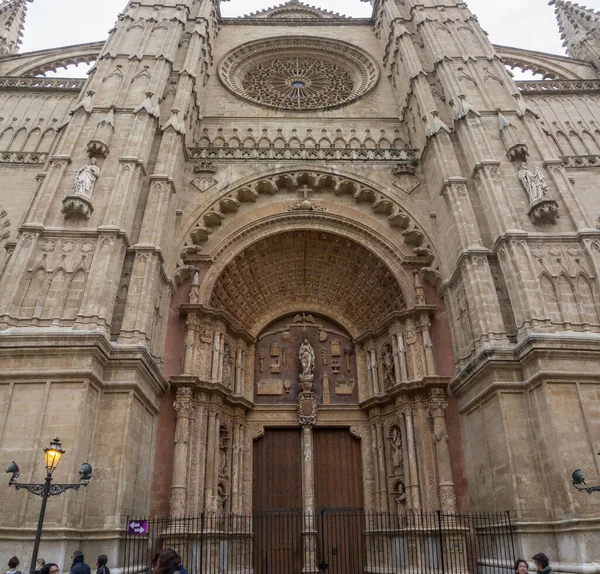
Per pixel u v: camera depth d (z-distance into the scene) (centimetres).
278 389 2159
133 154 1870
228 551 1691
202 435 1769
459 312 1844
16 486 1066
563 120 2692
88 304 1487
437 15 2684
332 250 2233
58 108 2605
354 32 3303
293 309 2362
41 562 1102
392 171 2280
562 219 1758
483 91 2178
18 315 1475
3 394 1321
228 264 2058
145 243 1728
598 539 1209
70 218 1678
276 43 3203
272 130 2570
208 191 2164
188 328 1880
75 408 1305
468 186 1952
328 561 1870
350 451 2073
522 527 1302
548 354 1423
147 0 2678
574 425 1338
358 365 2200
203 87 2700
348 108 2748
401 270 2064
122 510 1324
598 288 1592
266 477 2005
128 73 2189
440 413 1772
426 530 1599
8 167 2267
